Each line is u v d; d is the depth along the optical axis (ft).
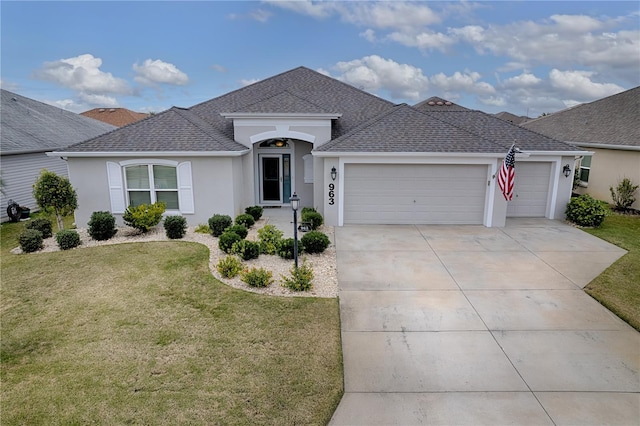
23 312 27.04
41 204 44.70
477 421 17.02
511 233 46.44
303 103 56.08
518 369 20.63
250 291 30.04
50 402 17.88
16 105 79.10
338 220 50.01
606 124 68.85
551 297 29.19
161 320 25.54
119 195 49.80
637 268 34.76
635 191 58.34
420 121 52.47
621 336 23.82
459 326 25.04
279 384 19.19
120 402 17.83
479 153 47.14
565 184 53.16
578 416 17.29
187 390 18.66
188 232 47.57
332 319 25.66
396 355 21.88
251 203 57.06
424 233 46.32
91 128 93.76
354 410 17.63
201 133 51.08
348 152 47.32
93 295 29.63
